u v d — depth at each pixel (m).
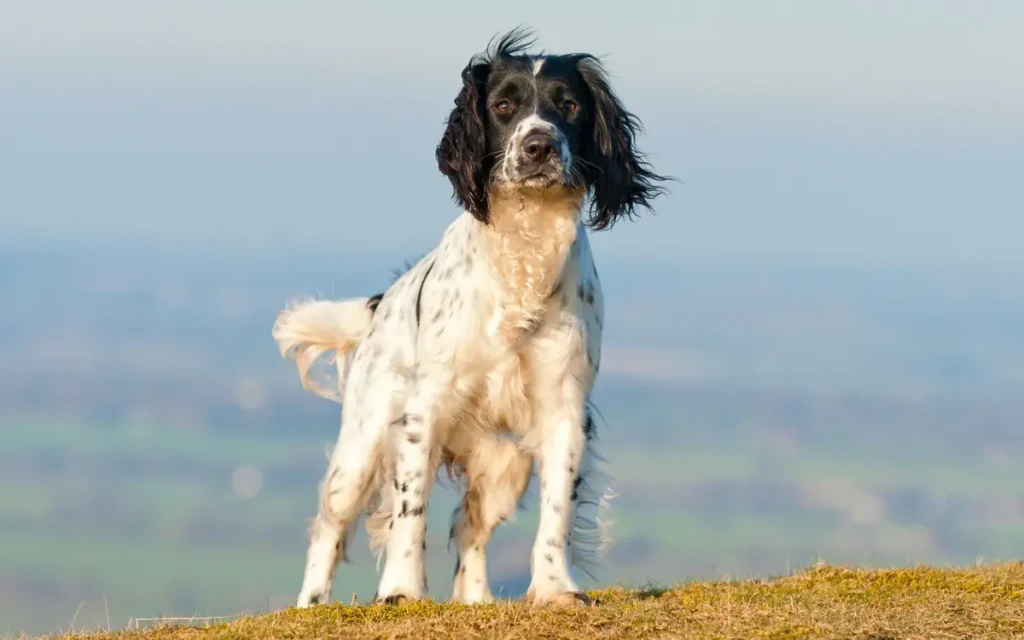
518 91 6.91
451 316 6.95
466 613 5.83
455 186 6.92
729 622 5.58
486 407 7.08
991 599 6.43
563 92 6.94
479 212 6.85
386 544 7.02
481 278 6.88
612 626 5.56
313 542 7.79
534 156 6.61
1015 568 7.42
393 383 7.47
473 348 6.91
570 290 6.90
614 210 7.15
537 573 6.71
